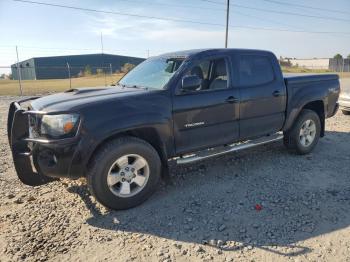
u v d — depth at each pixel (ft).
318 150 21.43
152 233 12.03
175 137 14.74
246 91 16.90
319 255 10.62
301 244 11.21
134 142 13.39
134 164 13.65
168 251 10.98
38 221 12.87
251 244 11.27
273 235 11.76
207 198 14.65
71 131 12.28
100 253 10.92
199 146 15.70
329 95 21.17
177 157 16.76
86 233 12.07
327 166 18.39
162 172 15.62
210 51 16.29
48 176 13.02
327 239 11.47
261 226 12.33
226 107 16.14
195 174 17.31
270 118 18.26
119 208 13.50
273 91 18.06
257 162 19.04
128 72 18.61
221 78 16.35
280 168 18.11
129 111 13.25
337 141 23.70
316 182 16.22
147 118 13.57
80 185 16.01
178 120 14.66
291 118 19.20
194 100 15.02
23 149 13.41
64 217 13.16
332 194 14.85
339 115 34.88
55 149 12.29
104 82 106.22
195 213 13.37
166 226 12.47
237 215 13.16
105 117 12.73
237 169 17.99
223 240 11.52
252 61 17.67
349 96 33.58
